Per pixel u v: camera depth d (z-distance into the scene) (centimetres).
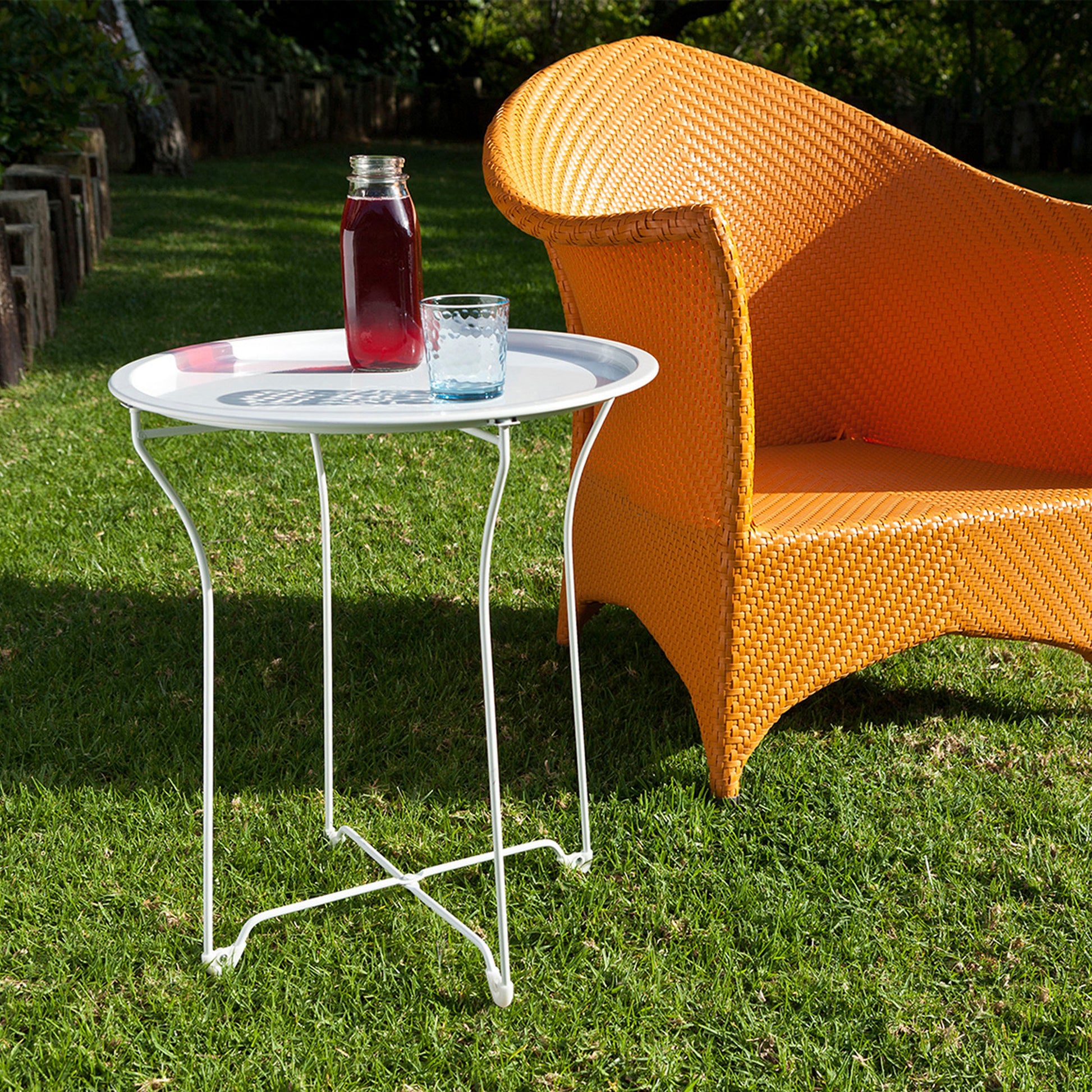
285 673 230
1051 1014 145
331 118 1416
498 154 200
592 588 224
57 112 595
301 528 299
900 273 237
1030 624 201
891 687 230
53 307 482
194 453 350
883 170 240
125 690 222
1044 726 216
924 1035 142
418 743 207
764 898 167
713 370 171
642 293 181
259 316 509
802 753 205
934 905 165
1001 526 193
